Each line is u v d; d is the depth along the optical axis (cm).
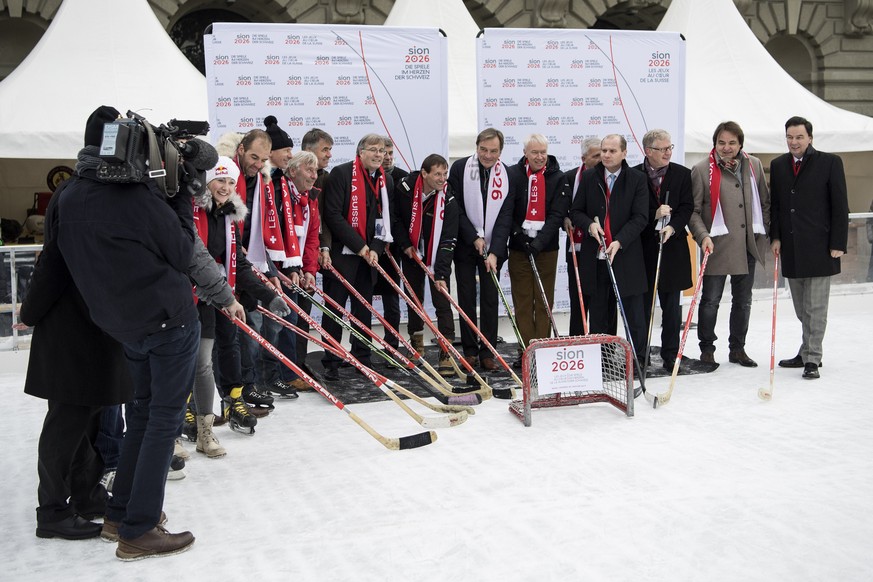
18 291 737
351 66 754
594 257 650
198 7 1430
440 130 779
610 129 809
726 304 920
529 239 682
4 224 1062
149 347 342
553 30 788
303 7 1428
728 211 674
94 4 941
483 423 543
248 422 524
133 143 326
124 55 928
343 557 347
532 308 704
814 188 653
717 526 368
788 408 565
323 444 506
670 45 814
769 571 325
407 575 329
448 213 669
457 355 625
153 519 349
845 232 647
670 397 591
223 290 380
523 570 330
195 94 932
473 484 427
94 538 373
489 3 1510
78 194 335
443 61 773
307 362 730
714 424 529
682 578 321
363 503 406
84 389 362
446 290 659
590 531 365
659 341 828
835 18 1717
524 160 688
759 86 1077
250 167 546
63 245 336
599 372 549
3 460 491
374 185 664
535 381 547
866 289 960
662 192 659
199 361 479
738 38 1113
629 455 468
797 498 399
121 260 330
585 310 676
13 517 401
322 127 753
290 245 582
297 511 399
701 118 1021
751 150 1005
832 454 465
